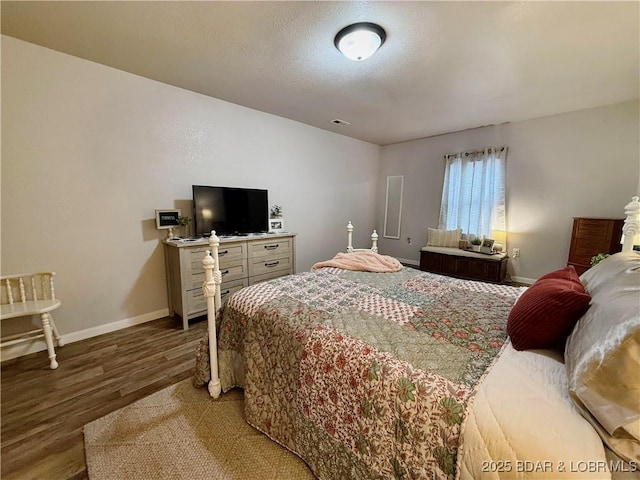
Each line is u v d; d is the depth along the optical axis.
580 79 2.64
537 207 4.00
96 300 2.54
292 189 4.20
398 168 5.51
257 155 3.67
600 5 1.63
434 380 0.92
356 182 5.29
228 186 3.40
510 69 2.44
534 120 3.90
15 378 1.92
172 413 1.60
